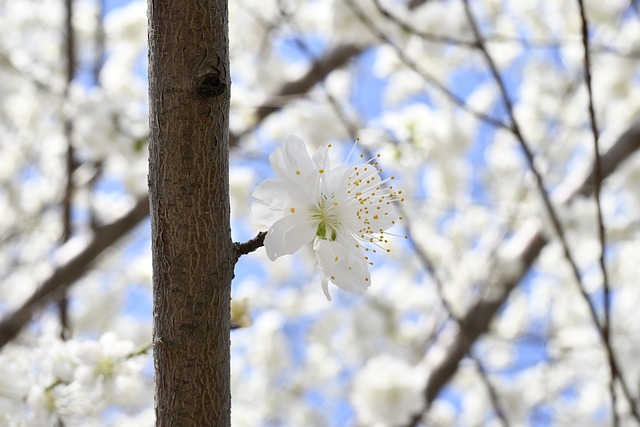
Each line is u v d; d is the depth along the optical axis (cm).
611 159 477
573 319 603
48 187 631
